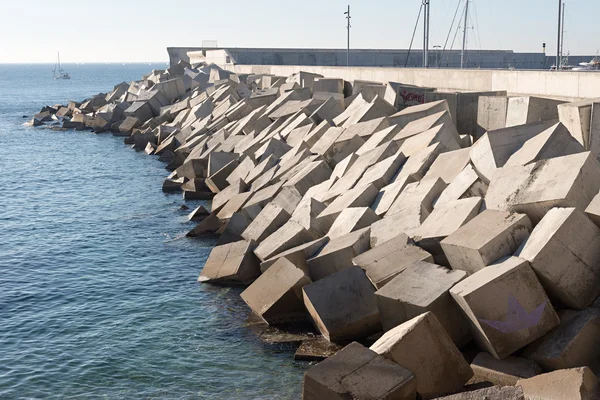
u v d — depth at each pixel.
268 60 68.75
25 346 12.48
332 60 66.56
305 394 8.68
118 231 21.00
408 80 29.38
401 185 15.10
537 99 16.94
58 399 10.46
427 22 39.56
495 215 10.97
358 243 13.39
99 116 52.94
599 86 16.91
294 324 12.73
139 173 32.19
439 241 11.78
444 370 9.05
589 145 13.47
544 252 9.40
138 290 15.45
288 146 25.03
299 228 15.43
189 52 83.50
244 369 11.09
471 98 21.36
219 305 14.19
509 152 13.21
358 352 8.88
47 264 17.77
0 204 25.83
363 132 20.97
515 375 8.98
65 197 26.94
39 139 48.03
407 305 10.18
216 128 35.34
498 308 9.22
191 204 24.69
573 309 9.52
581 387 7.45
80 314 14.05
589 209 9.68
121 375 11.15
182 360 11.57
